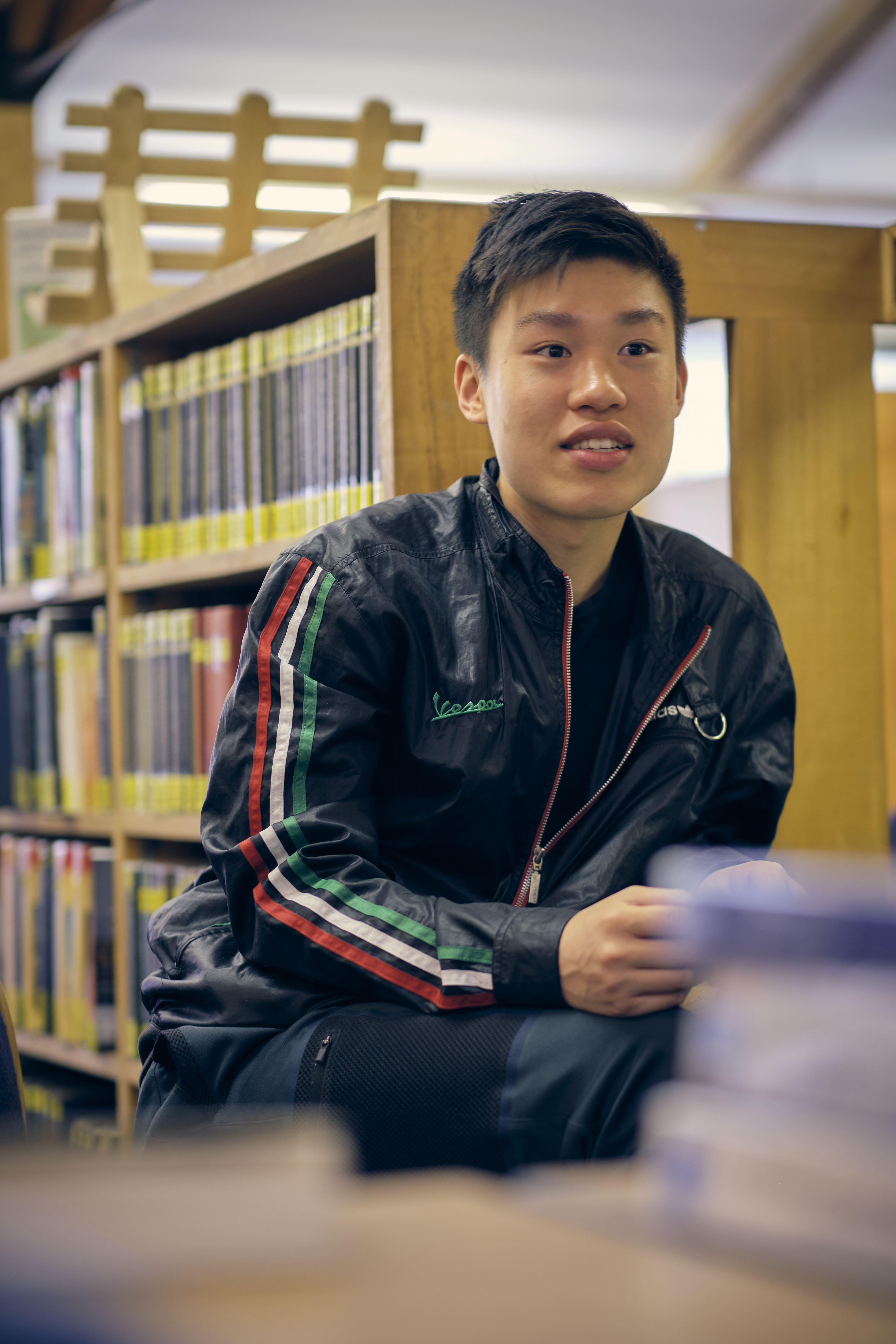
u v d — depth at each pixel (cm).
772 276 175
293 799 119
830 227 178
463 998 102
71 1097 244
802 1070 35
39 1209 32
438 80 643
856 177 742
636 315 121
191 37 590
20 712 260
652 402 122
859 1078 33
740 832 136
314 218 233
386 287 157
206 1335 27
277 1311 29
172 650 213
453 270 159
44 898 249
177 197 628
